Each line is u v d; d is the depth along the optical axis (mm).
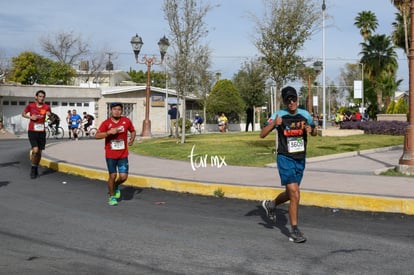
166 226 7094
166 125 41656
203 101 44500
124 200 9227
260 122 49531
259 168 12195
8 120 37406
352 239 6340
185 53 21031
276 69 15859
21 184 11023
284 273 5008
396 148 17766
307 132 6387
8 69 54156
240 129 47281
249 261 5410
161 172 11617
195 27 20703
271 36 15672
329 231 6773
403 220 7445
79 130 32156
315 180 10078
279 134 6301
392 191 8695
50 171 13195
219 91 45750
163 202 9008
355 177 10516
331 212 8023
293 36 15695
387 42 56688
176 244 6109
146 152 16641
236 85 47812
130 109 42719
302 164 6289
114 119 8695
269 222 7355
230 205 8727
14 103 37656
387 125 25406
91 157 15203
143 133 25906
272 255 5633
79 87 39875
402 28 41906
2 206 8508
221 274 4984
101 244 6109
